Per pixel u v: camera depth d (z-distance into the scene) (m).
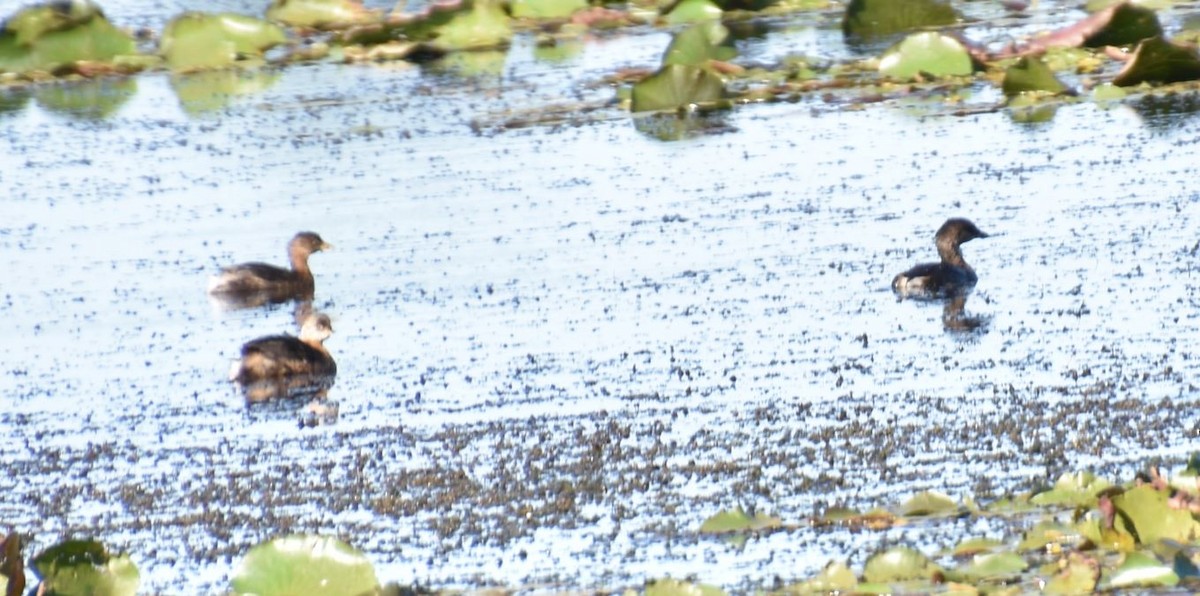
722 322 35.38
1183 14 69.62
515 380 32.47
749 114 57.59
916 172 47.75
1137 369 30.19
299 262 41.97
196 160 57.22
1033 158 48.22
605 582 22.59
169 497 27.62
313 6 81.12
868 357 32.28
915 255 39.62
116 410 33.03
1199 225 39.88
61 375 35.94
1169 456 25.73
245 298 41.28
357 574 21.67
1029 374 30.48
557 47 73.94
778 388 30.73
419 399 31.88
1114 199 43.00
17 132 64.25
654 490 26.03
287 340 34.41
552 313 37.03
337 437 30.06
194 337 38.31
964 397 29.45
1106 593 20.72
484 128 58.38
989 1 77.44
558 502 25.81
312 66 74.06
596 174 50.69
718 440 28.09
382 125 60.38
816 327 34.59
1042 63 56.28
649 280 39.09
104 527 26.47
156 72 75.25
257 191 52.31
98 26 75.75
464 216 46.94
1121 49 62.41
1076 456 26.06
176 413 32.50
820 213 44.22
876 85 60.03
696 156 51.97
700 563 22.98
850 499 25.05
